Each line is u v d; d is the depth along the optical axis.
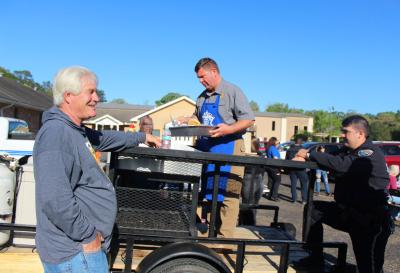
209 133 3.42
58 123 2.19
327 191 13.62
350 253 6.45
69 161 2.16
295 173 11.75
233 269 3.26
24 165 3.42
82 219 2.15
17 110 24.44
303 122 67.19
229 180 3.57
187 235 3.04
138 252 3.27
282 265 3.18
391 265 5.89
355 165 3.39
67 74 2.24
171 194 3.07
